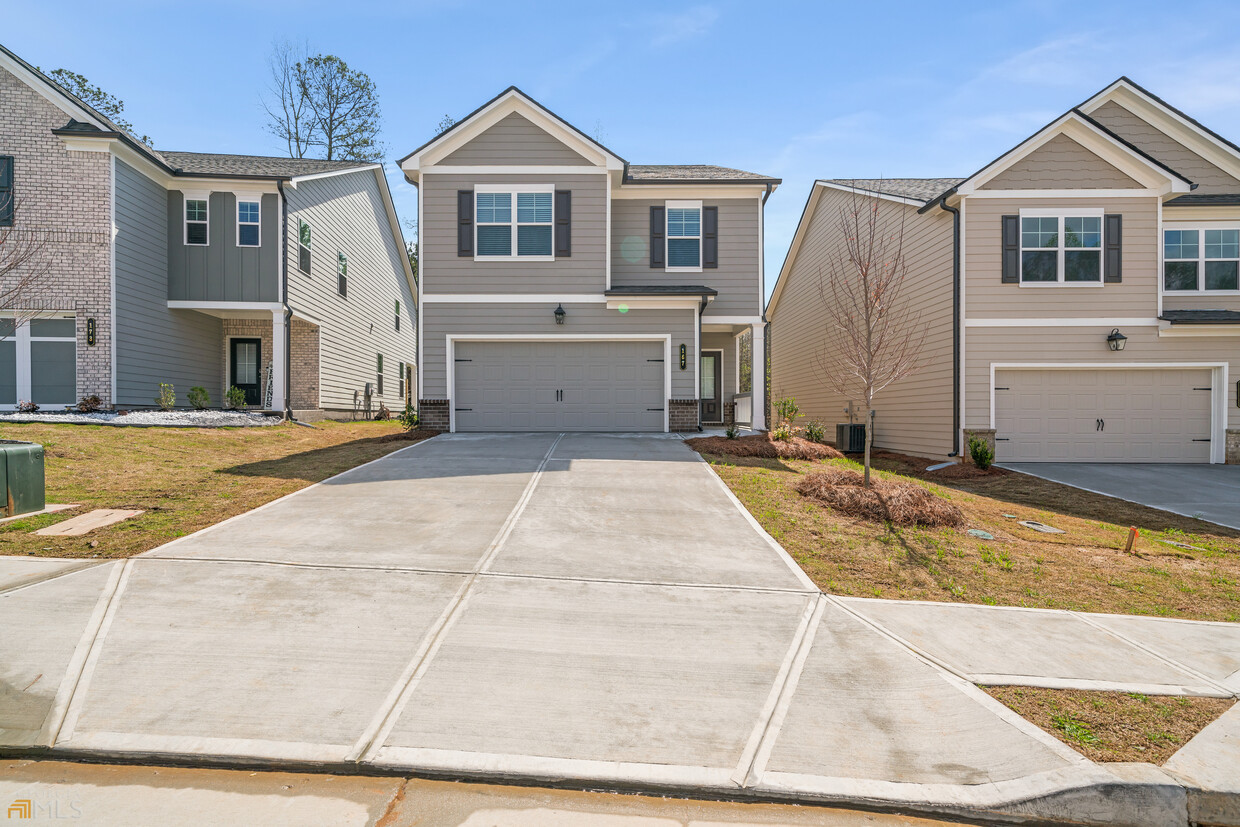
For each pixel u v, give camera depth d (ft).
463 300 49.44
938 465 44.98
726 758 10.99
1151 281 45.14
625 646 14.62
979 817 10.16
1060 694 13.15
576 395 49.96
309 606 15.94
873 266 37.99
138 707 11.76
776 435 45.57
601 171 49.78
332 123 111.86
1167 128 53.01
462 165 49.55
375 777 10.57
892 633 15.69
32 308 45.91
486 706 12.21
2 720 11.25
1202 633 16.39
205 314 58.90
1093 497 34.81
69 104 46.65
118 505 24.50
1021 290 45.37
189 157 61.00
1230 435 45.01
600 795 10.35
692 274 53.52
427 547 20.58
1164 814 10.27
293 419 55.47
